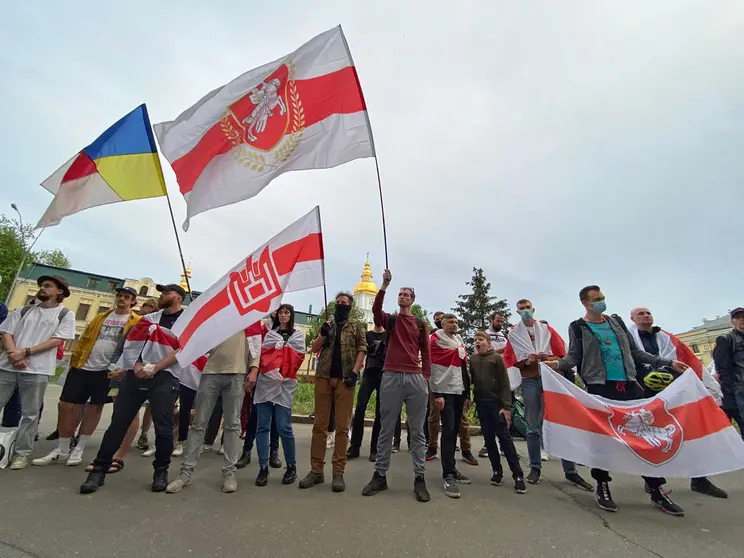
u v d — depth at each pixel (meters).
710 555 2.64
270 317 5.03
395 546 2.56
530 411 4.77
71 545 2.34
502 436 4.27
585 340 4.16
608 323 4.23
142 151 4.92
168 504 3.14
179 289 4.28
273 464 4.74
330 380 4.11
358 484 4.04
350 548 2.49
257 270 4.04
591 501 3.81
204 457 5.05
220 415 5.53
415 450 3.81
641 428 3.76
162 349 3.80
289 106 4.74
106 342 4.59
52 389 13.20
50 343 4.15
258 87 4.87
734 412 4.93
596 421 3.81
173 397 3.80
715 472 3.50
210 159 4.81
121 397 3.67
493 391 4.48
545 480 4.61
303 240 4.35
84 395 4.44
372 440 5.48
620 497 3.97
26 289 37.38
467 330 31.19
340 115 4.56
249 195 4.63
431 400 5.75
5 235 31.06
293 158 4.59
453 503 3.54
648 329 5.00
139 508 3.01
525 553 2.56
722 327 42.66
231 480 3.63
